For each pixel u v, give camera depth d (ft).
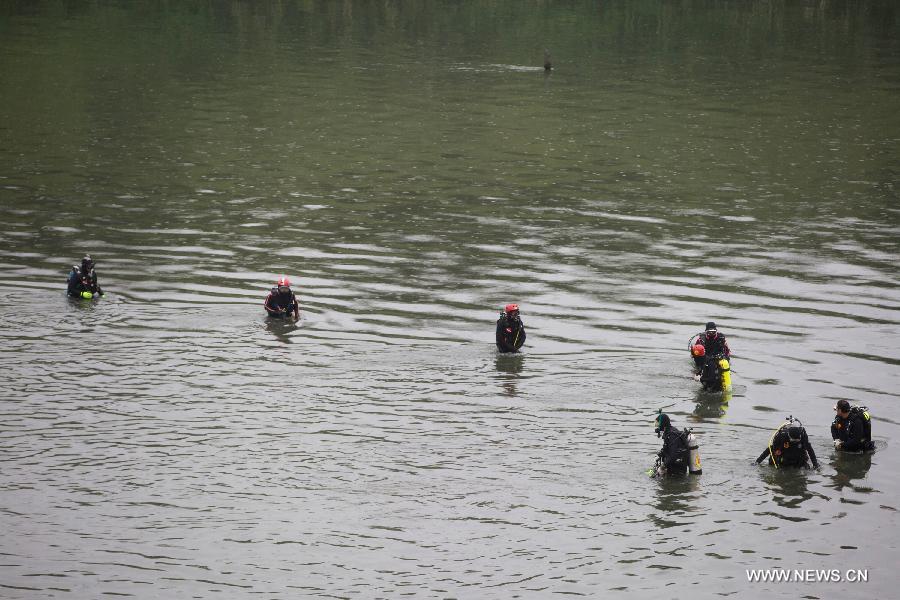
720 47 317.83
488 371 84.02
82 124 197.98
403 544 58.23
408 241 127.44
